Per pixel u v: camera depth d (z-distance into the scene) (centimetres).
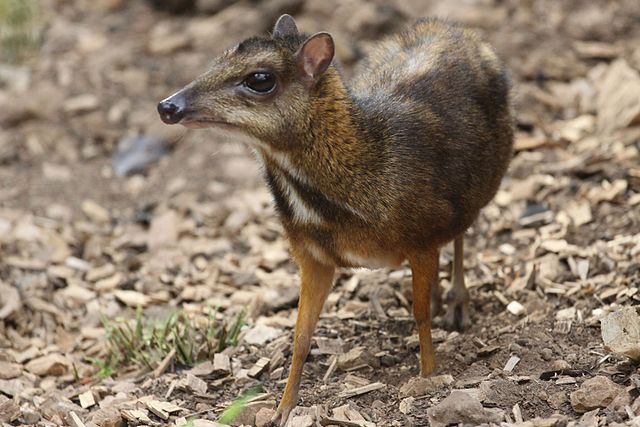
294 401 847
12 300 1135
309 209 824
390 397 856
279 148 807
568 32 1552
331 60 796
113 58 1673
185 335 1010
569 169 1239
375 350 950
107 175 1447
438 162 851
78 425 862
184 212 1340
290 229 843
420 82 890
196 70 1622
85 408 923
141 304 1148
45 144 1501
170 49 1683
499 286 1050
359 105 837
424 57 928
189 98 786
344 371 923
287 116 798
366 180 814
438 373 885
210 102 786
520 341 905
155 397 918
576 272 1036
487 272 1084
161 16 1808
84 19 1819
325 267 862
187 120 787
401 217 824
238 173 1416
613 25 1552
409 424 786
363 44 1602
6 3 1717
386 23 1617
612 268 1017
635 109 1294
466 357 904
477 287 1053
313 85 802
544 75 1464
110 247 1279
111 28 1777
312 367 934
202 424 818
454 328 987
